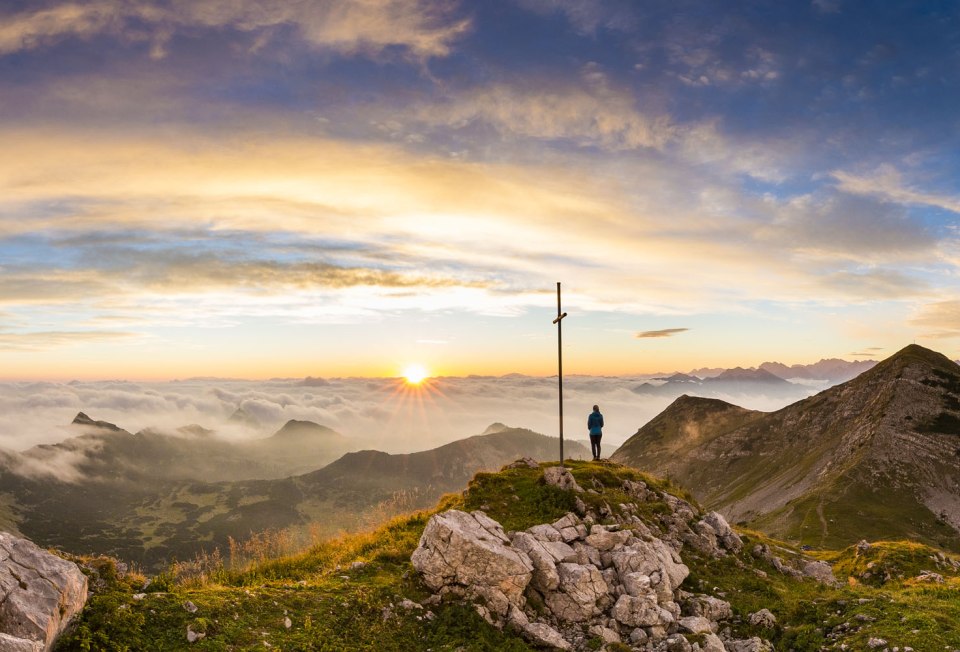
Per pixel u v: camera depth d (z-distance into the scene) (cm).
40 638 1319
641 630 2100
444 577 2100
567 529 2630
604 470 3716
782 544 4256
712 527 3353
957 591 2550
